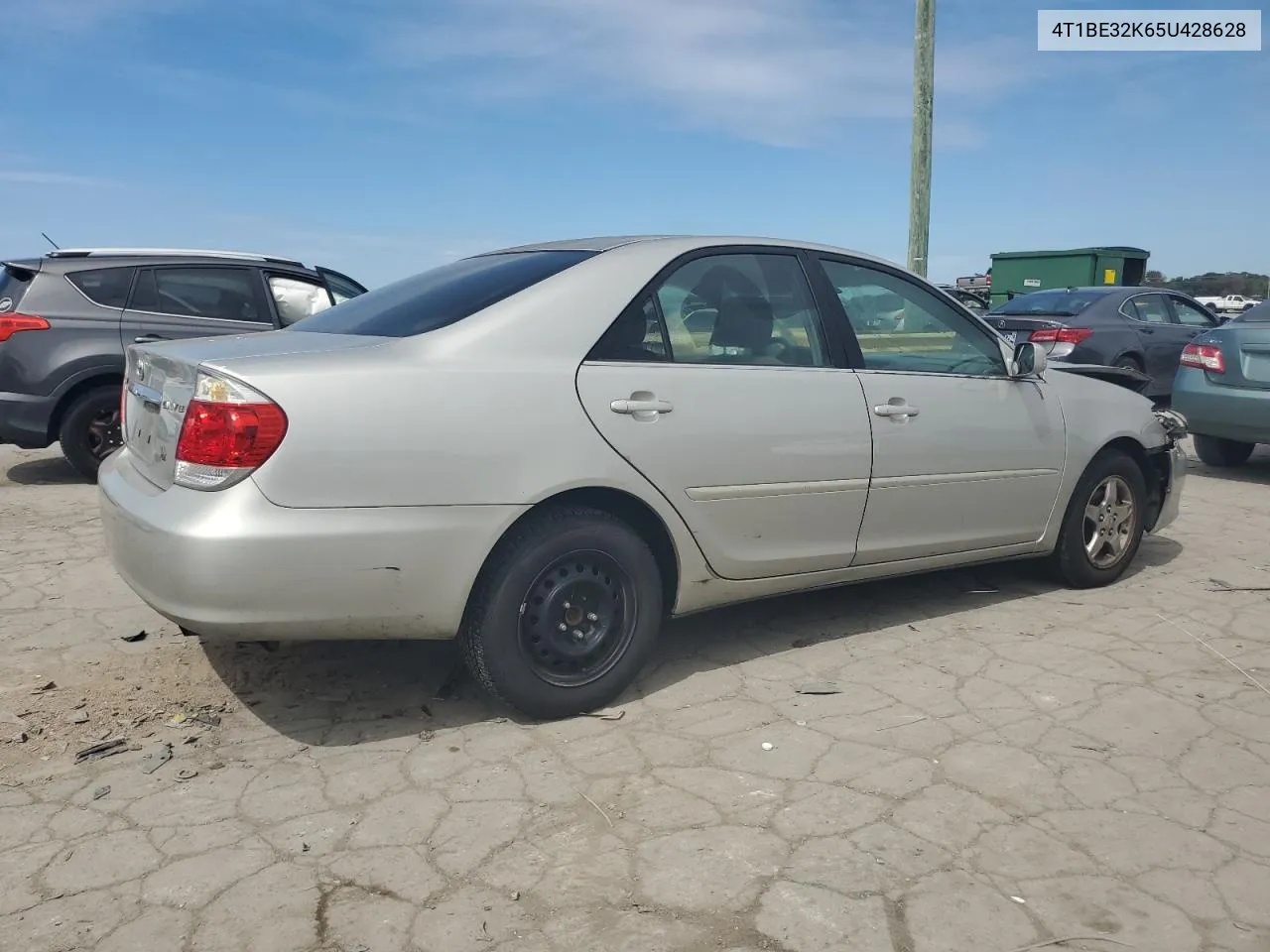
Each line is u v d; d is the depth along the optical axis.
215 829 2.83
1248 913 2.46
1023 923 2.42
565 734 3.43
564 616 3.46
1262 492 7.82
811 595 4.98
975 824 2.86
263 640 3.06
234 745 3.34
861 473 4.07
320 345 3.34
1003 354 4.66
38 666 3.93
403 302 3.72
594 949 2.33
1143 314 11.53
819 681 3.88
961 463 4.40
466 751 3.30
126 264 7.55
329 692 3.75
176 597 2.97
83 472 7.47
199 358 3.15
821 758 3.26
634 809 2.94
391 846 2.75
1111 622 4.60
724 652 4.21
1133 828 2.84
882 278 4.40
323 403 3.00
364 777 3.12
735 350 3.84
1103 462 5.01
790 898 2.51
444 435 3.14
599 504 3.54
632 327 3.59
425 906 2.49
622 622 3.59
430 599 3.17
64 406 7.35
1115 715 3.59
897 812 2.92
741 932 2.39
